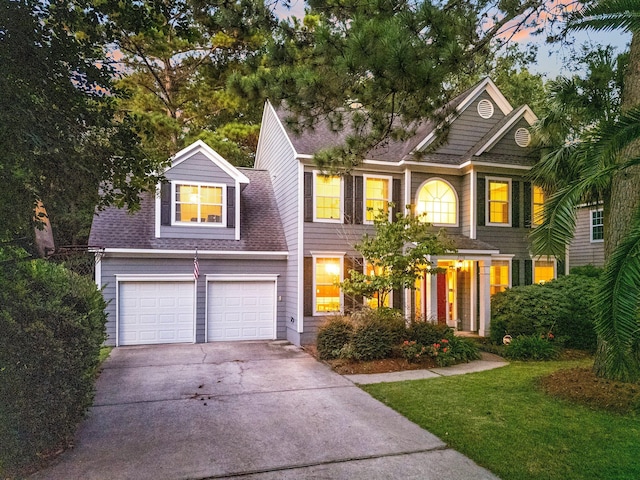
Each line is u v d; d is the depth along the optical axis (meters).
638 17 4.41
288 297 12.37
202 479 3.96
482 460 4.25
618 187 6.53
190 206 12.14
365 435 4.98
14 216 3.94
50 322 4.55
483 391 6.58
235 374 8.06
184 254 11.67
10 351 4.08
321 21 5.92
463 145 12.81
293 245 12.00
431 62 5.04
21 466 4.12
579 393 6.04
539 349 9.20
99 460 4.34
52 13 3.59
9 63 3.42
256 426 5.30
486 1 5.77
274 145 14.48
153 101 17.67
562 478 3.84
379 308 9.91
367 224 12.07
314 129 6.82
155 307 11.48
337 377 7.81
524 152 12.76
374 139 6.94
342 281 11.05
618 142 4.23
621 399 5.67
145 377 7.82
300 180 11.56
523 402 5.98
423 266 10.91
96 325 6.07
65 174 4.09
